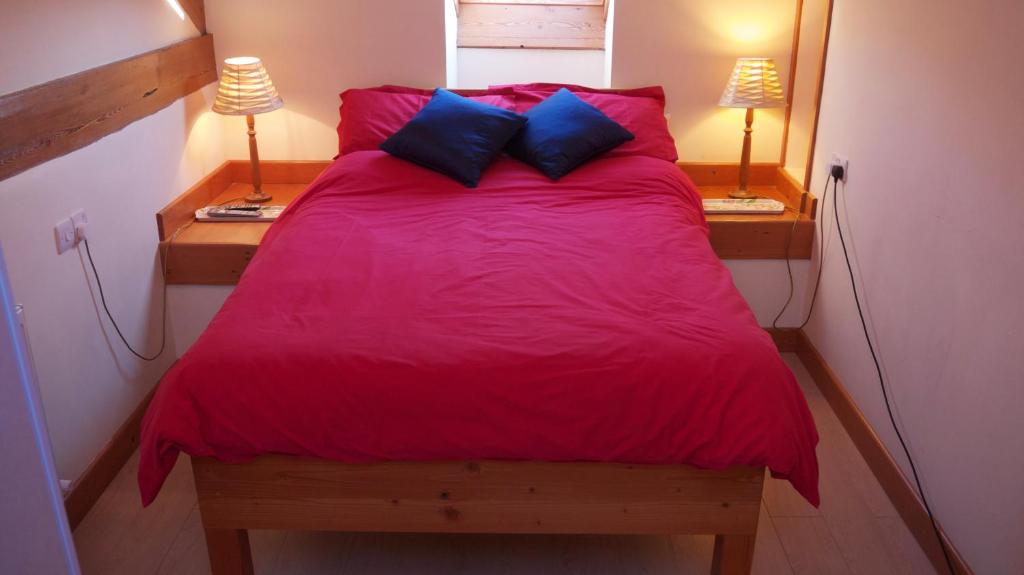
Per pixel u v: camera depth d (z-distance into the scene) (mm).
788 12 3457
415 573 2234
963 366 2082
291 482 1993
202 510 2029
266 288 2291
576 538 2363
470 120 3174
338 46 3545
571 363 1914
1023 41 1833
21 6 2232
